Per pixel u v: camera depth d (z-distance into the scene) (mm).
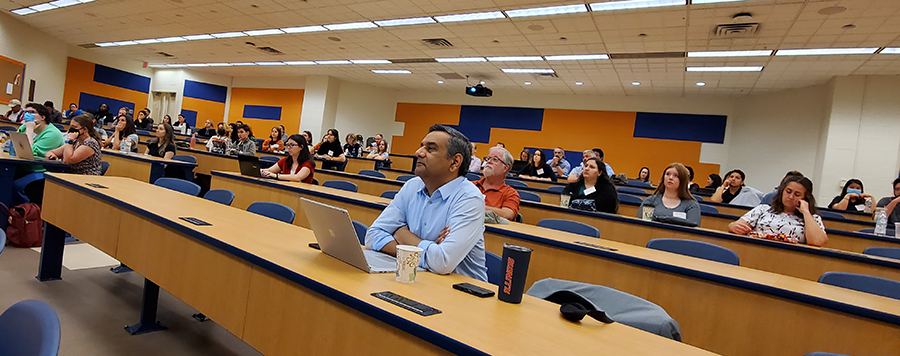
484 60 9930
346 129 14766
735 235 3021
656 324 1206
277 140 9461
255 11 8211
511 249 1242
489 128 13984
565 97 13094
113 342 2104
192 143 8664
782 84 9477
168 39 11367
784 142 9844
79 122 4207
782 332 1802
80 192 2488
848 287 2018
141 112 11750
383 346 1073
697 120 11656
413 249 1330
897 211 5102
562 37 7766
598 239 2734
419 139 14961
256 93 15758
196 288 1657
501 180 3527
